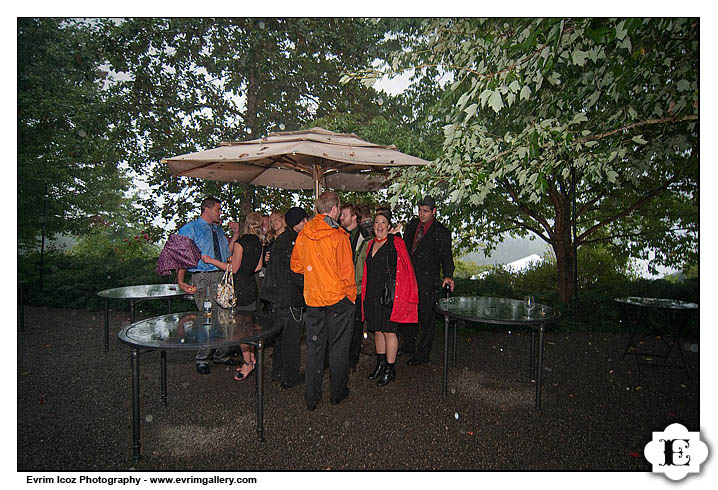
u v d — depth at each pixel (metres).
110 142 7.73
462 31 3.89
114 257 9.35
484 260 10.60
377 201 8.03
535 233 8.12
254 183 6.02
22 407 3.49
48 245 10.45
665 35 3.32
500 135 5.58
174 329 2.97
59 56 7.74
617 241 7.93
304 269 3.41
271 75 7.94
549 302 7.01
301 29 7.59
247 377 4.16
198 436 3.00
